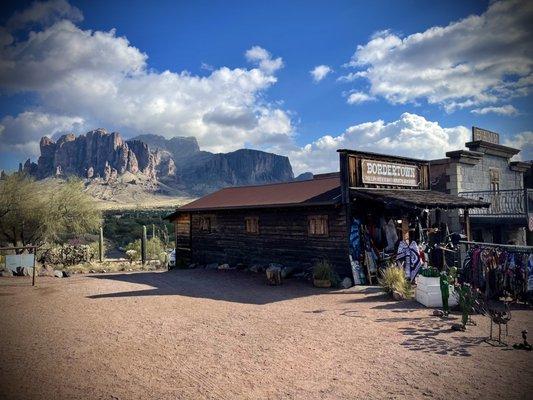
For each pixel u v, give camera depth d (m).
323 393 5.03
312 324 8.35
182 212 22.39
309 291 12.46
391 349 6.64
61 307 10.14
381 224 14.59
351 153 14.18
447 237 15.70
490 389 5.06
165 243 37.06
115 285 13.96
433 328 7.83
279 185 20.91
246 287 13.45
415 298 10.57
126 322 8.62
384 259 13.97
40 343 7.12
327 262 14.36
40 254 23.77
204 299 11.30
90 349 6.79
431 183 18.95
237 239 18.92
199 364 6.08
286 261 16.34
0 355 6.47
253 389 5.17
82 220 25.86
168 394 5.02
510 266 10.01
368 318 8.73
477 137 19.67
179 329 8.05
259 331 7.89
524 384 5.18
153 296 11.75
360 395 4.96
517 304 9.88
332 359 6.24
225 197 21.97
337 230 14.19
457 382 5.29
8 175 24.23
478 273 10.93
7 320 8.77
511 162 22.27
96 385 5.29
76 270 20.00
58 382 5.38
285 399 4.88
